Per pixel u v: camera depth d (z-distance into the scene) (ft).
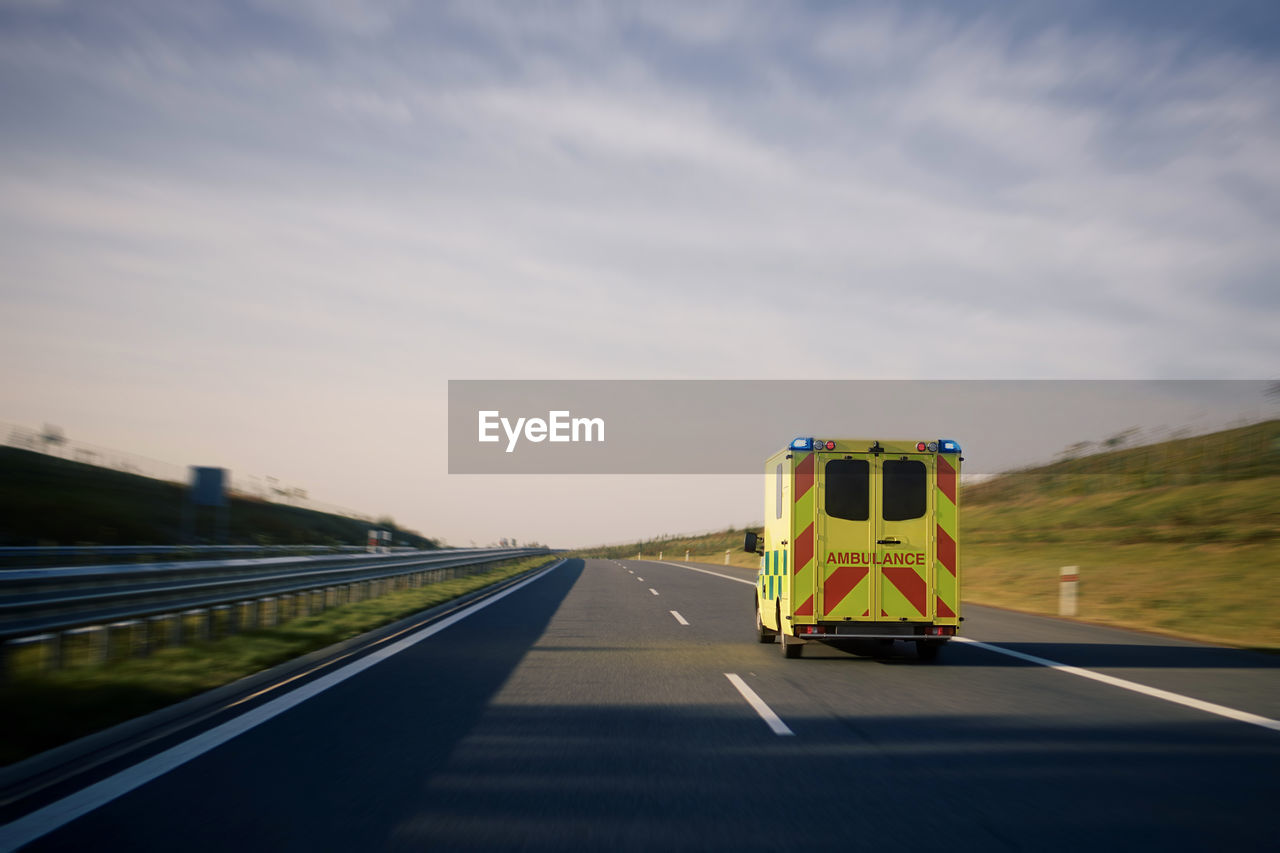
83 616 32.45
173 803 17.70
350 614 55.93
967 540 133.08
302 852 15.08
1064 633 51.49
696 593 83.51
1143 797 18.38
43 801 17.80
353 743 22.99
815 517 38.73
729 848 15.43
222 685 30.68
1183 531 98.43
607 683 32.73
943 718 26.66
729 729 24.99
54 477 143.43
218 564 43.96
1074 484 162.61
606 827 16.48
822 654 41.78
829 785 19.31
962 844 15.58
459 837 15.89
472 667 36.35
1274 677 34.96
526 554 177.47
